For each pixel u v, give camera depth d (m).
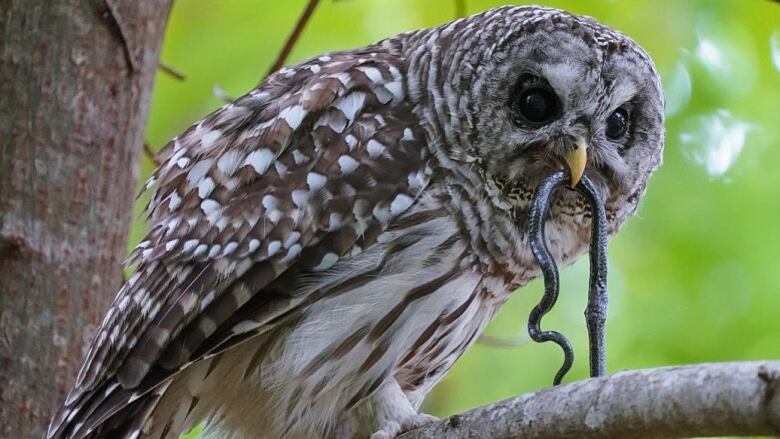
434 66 9.62
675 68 15.19
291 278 8.95
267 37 15.30
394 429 8.98
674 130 15.20
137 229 13.07
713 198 15.00
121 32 9.66
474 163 9.34
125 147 9.74
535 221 8.90
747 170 15.08
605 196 9.96
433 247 9.16
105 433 8.77
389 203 9.08
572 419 6.79
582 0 15.02
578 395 6.79
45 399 9.24
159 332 8.73
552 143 9.39
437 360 9.84
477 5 14.59
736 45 15.26
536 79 9.48
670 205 15.04
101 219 9.57
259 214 9.02
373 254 9.02
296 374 9.08
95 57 9.62
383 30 15.18
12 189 9.39
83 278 9.45
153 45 9.95
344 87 9.45
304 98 9.38
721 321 14.61
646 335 14.70
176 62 15.27
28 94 9.48
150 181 9.95
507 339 13.80
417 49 9.84
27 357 9.26
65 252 9.42
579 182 9.10
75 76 9.56
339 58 10.13
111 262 9.62
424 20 15.02
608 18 15.10
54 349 9.31
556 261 10.08
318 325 9.01
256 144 9.34
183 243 9.09
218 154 9.49
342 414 9.33
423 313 9.20
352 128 9.30
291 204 9.02
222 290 8.86
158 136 15.16
